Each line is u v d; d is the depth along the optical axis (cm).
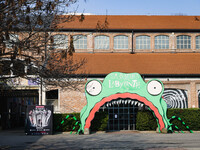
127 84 2225
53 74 1341
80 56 3372
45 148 1393
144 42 3653
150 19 3925
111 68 3081
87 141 1683
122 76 2233
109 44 3609
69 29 3509
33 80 1362
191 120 2338
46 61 1329
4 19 1034
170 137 1875
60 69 1376
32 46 1180
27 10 1037
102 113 2391
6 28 1021
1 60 1202
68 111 2892
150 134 2120
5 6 1027
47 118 2170
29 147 1439
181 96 2980
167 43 3659
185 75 2984
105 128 2402
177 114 2348
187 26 3722
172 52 3628
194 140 1691
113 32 3619
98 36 3616
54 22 1196
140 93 2222
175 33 3659
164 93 2969
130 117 2609
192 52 3659
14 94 2992
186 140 1694
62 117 2333
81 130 2175
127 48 3625
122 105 2627
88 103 2198
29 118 2172
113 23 3750
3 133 2456
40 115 2170
